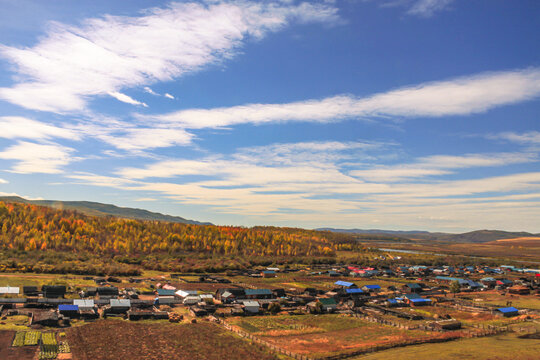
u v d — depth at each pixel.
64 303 111.19
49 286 123.31
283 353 79.88
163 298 127.12
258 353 78.19
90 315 102.94
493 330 102.50
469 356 77.44
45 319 92.31
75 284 149.38
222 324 103.25
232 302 133.00
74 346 77.69
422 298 146.62
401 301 144.88
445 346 86.50
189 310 118.44
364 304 140.50
